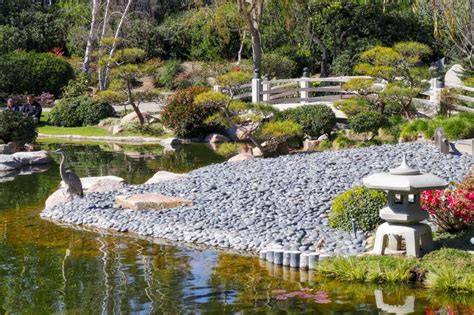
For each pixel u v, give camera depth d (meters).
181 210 14.81
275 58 35.62
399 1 38.25
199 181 17.19
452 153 17.92
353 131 23.33
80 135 29.19
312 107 24.53
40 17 44.84
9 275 11.33
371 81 24.30
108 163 22.66
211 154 24.31
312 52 38.88
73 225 14.66
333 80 28.47
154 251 12.58
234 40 41.94
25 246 13.05
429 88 25.64
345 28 38.31
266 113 22.36
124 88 31.14
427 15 38.12
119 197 15.69
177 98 28.06
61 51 44.38
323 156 18.78
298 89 28.92
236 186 16.27
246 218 13.84
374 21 38.28
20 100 35.00
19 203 16.97
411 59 25.27
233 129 27.64
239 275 11.09
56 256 12.35
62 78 36.97
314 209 14.02
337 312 9.38
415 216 10.81
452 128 20.17
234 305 9.73
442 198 11.84
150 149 25.89
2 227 14.55
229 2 32.66
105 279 11.03
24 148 25.14
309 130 24.12
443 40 36.75
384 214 10.94
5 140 24.97
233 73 23.77
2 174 21.25
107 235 13.78
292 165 17.91
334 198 14.53
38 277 11.20
